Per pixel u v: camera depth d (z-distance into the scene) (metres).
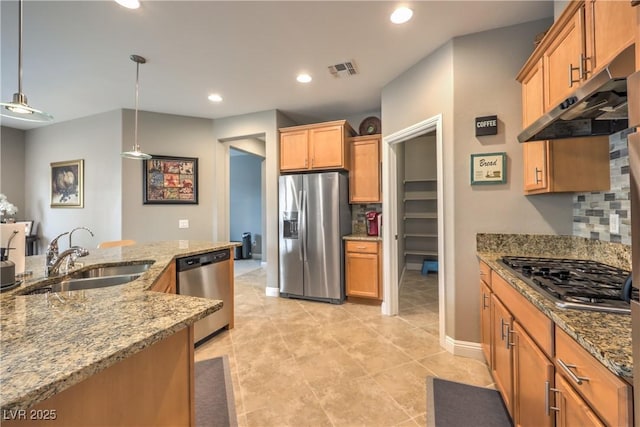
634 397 0.59
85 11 2.02
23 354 0.71
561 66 1.56
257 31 2.28
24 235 1.54
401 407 1.75
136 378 0.86
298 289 3.79
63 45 2.45
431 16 2.09
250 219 7.52
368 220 3.75
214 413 1.71
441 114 2.44
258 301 3.74
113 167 3.96
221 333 2.78
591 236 1.86
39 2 1.93
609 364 0.72
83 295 1.20
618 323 0.92
